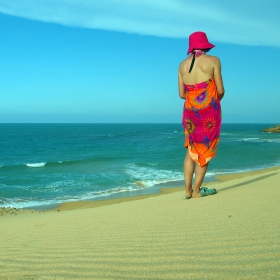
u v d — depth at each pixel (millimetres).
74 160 33750
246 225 2930
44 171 26641
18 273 2430
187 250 2406
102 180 21641
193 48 4738
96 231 3848
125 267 2203
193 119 4910
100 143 62375
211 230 2924
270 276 1706
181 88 5023
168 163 29547
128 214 4891
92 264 2395
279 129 113000
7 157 41062
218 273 1854
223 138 72938
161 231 3170
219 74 4707
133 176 22750
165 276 1921
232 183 7844
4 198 17125
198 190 5438
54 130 144375
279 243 2268
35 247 3418
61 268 2410
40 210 13688
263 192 4980
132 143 60812
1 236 5000
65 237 3805
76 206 14945
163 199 6895
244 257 2074
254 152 38438
